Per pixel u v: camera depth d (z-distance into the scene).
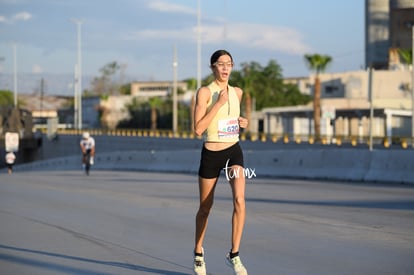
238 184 14.20
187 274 15.46
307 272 15.43
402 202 31.52
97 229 23.44
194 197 35.88
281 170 54.81
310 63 148.62
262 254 17.81
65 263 17.08
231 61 14.14
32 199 36.25
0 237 21.72
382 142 98.56
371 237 20.62
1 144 161.50
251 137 112.38
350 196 34.91
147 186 45.66
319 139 106.12
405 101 142.50
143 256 17.84
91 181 53.06
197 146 113.06
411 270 15.54
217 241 20.16
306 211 27.91
